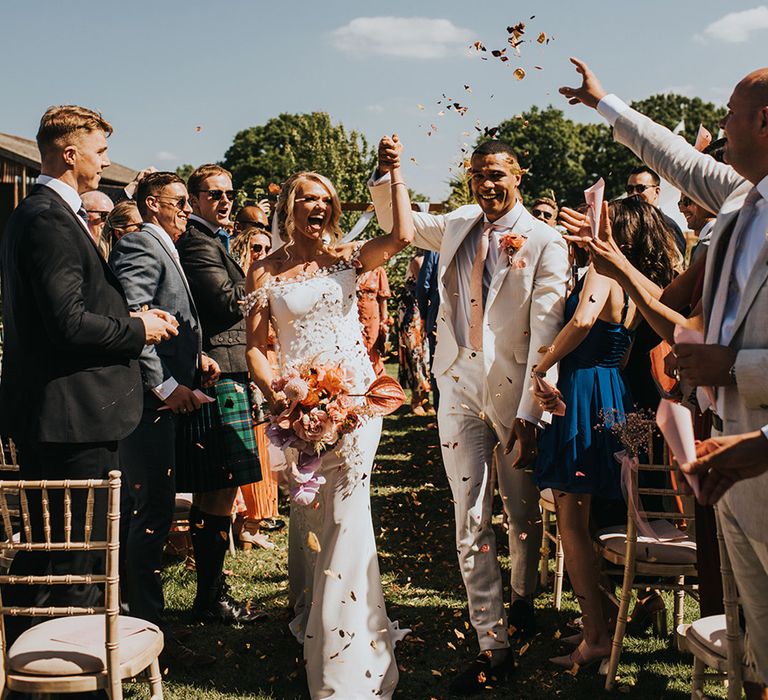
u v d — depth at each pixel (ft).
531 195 218.59
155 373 13.34
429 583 17.16
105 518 11.52
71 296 10.81
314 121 59.16
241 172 171.01
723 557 9.22
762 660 8.96
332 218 12.72
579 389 12.82
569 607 15.75
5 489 9.13
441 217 14.01
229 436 15.23
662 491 12.15
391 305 46.14
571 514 13.12
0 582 9.17
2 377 11.43
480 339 13.16
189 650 13.52
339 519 12.24
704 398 9.23
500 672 12.69
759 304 7.97
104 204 17.90
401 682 12.89
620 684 12.49
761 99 7.99
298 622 14.32
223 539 15.40
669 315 9.35
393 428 34.96
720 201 9.82
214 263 15.74
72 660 9.29
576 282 13.39
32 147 76.69
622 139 10.64
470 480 13.06
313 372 11.73
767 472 8.07
